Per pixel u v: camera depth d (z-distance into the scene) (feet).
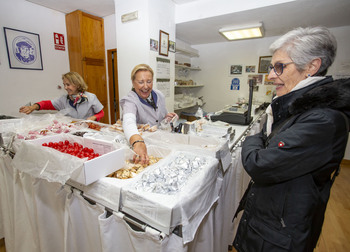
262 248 2.35
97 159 2.47
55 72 10.07
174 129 5.19
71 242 3.17
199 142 4.13
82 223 3.14
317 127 1.90
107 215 2.58
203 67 14.85
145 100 5.04
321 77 2.14
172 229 2.10
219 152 3.39
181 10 9.33
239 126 6.64
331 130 1.90
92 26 10.41
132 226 2.39
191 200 2.28
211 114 7.79
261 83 12.99
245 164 2.46
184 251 2.19
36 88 9.38
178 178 2.54
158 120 5.38
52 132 4.25
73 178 2.49
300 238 2.14
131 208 2.29
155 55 8.34
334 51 2.18
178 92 13.56
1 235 4.74
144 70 4.58
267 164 2.16
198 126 5.06
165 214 2.03
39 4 9.06
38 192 3.34
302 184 2.15
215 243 3.69
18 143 3.61
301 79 2.32
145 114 5.01
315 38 2.10
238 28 9.43
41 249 3.64
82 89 6.80
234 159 4.18
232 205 4.39
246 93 13.60
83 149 3.20
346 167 10.12
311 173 2.16
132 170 2.97
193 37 12.51
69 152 3.07
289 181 2.23
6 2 8.05
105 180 2.53
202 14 8.89
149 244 2.20
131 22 8.10
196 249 3.07
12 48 8.39
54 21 9.78
